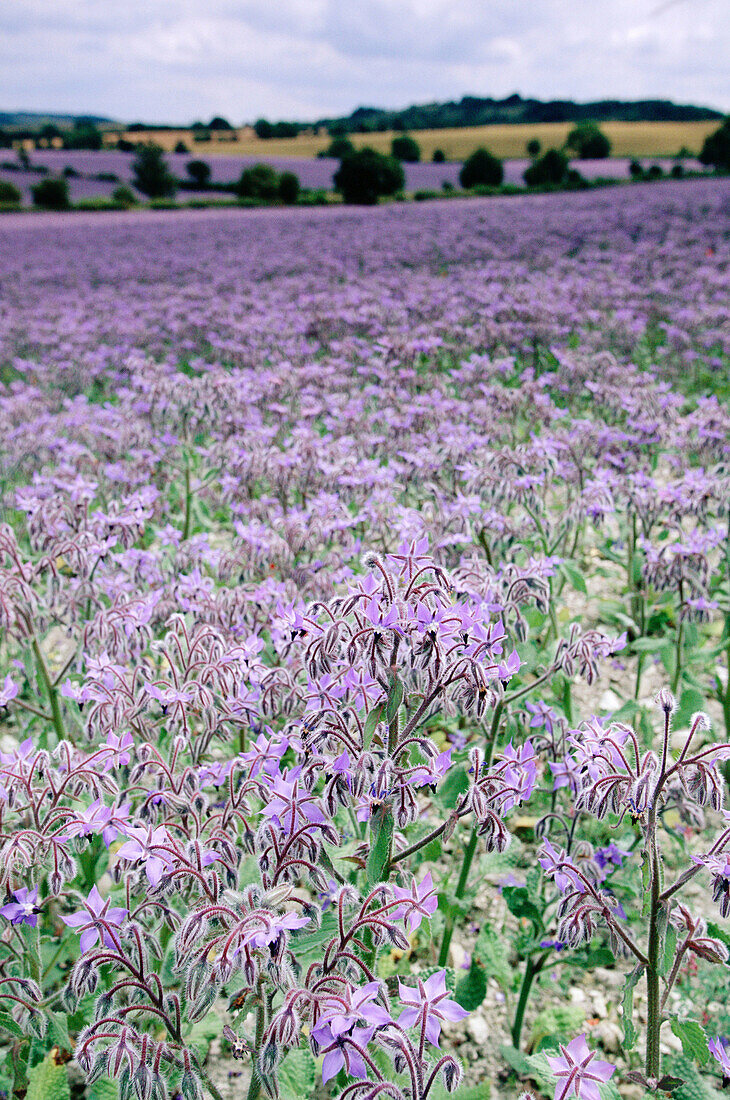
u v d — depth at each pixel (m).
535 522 4.91
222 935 1.87
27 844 2.32
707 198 30.95
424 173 65.81
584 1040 1.85
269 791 2.10
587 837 3.81
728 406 8.62
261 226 31.36
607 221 25.77
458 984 3.17
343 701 2.33
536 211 30.36
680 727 4.04
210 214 41.84
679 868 3.94
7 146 109.81
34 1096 2.40
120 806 2.53
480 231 25.09
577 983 3.50
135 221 38.12
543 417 7.36
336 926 2.09
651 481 5.12
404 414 7.39
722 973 3.35
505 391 7.48
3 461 7.66
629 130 92.56
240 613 3.82
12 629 3.43
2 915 2.27
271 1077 1.75
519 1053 3.04
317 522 4.75
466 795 2.27
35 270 22.36
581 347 10.59
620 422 8.20
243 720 2.84
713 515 5.26
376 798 2.15
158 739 3.28
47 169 76.06
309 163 80.12
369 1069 1.87
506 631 3.29
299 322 12.74
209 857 2.17
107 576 4.31
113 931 2.03
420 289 14.98
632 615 5.56
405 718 2.46
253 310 14.70
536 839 3.30
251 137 118.75
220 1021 2.60
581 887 2.33
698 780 2.03
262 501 5.67
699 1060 2.29
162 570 4.64
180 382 6.73
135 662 3.85
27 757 2.59
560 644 3.04
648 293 14.91
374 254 21.31
